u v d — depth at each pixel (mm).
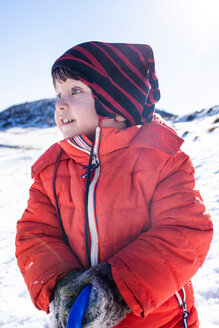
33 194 1170
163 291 771
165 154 992
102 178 974
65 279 824
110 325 717
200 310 1911
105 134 966
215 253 2559
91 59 1035
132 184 970
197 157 7422
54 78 1089
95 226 938
